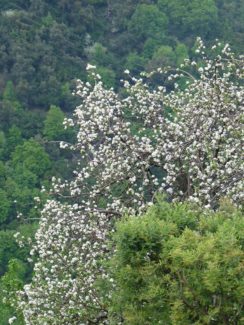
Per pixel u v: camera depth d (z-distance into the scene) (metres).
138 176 19.70
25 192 53.38
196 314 13.36
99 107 20.22
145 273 13.88
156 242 14.16
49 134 59.78
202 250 12.98
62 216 19.34
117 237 14.34
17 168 56.31
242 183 18.16
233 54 21.20
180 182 19.58
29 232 46.22
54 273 18.77
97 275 18.00
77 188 20.09
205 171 19.05
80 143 20.39
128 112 20.59
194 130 19.55
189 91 20.61
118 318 15.99
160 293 13.62
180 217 14.70
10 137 61.84
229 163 18.62
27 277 37.44
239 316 13.27
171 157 19.31
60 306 18.27
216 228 14.41
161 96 20.69
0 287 25.89
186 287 13.30
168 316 13.80
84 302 18.16
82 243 19.12
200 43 21.84
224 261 12.87
